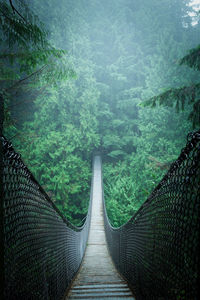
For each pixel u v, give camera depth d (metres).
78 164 21.59
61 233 3.06
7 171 1.08
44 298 1.88
